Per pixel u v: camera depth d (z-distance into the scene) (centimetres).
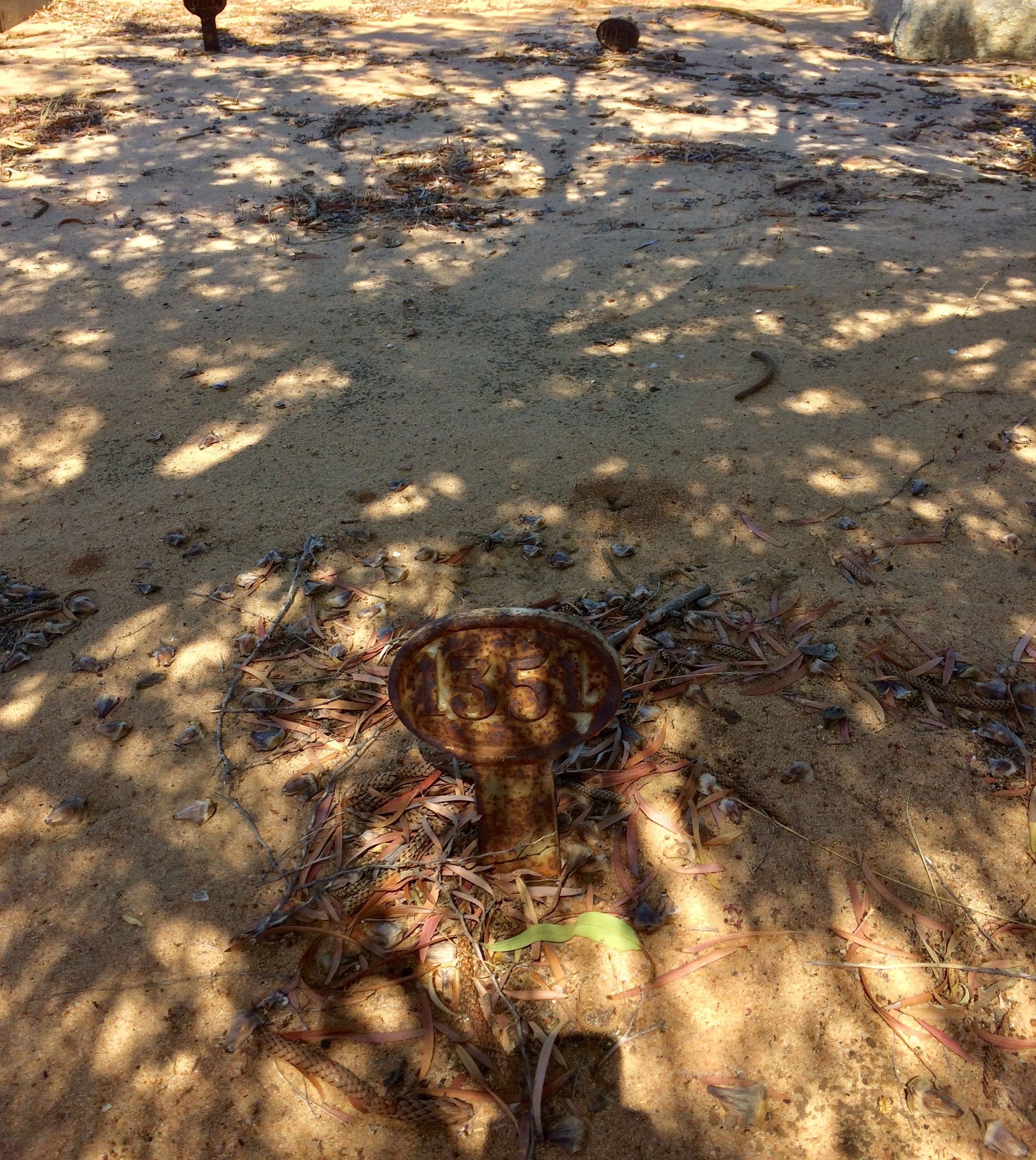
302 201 740
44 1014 226
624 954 232
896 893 243
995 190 740
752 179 771
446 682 206
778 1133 202
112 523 392
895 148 846
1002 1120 202
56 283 610
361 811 267
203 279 613
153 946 238
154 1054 218
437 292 588
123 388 490
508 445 430
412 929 238
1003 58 1155
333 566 362
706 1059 213
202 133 889
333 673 313
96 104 962
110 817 271
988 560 351
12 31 1251
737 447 422
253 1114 207
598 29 1147
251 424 455
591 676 207
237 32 1280
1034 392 455
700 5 1416
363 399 473
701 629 322
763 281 587
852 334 518
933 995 222
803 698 296
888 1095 206
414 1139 203
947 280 577
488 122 919
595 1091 209
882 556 356
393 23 1347
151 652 327
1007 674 302
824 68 1128
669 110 955
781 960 230
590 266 618
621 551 360
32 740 296
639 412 452
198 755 289
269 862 257
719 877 248
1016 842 254
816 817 262
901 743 281
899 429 432
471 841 257
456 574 355
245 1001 227
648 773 273
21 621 343
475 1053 215
